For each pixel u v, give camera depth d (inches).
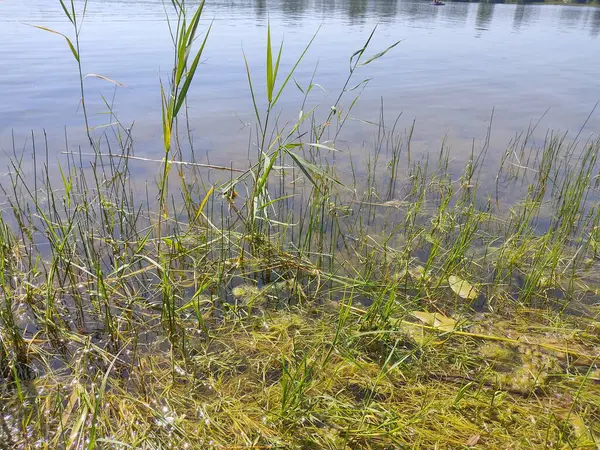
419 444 71.5
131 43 447.8
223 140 203.3
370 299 109.5
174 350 90.6
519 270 121.3
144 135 204.1
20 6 721.6
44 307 99.7
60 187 153.5
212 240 123.5
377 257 126.1
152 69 335.0
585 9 1455.5
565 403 79.7
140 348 91.2
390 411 76.6
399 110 263.3
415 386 82.8
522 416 76.9
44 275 110.3
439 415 76.6
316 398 78.2
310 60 400.5
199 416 76.1
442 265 119.6
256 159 183.8
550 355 91.2
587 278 118.1
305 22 677.3
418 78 352.2
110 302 102.8
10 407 75.4
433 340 94.7
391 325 97.1
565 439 72.5
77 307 100.9
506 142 215.5
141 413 76.0
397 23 744.3
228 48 439.2
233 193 134.9
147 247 126.4
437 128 233.3
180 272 114.5
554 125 241.1
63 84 286.7
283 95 284.2
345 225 144.1
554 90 323.3
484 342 94.9
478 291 111.0
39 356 87.5
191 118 232.1
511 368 87.9
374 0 1494.8
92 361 87.1
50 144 188.5
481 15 1040.2
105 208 132.2
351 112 254.5
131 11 732.7
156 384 82.3
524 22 904.9
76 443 69.2
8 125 209.8
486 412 77.6
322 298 109.4
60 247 104.7
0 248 101.5
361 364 87.8
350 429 73.9
